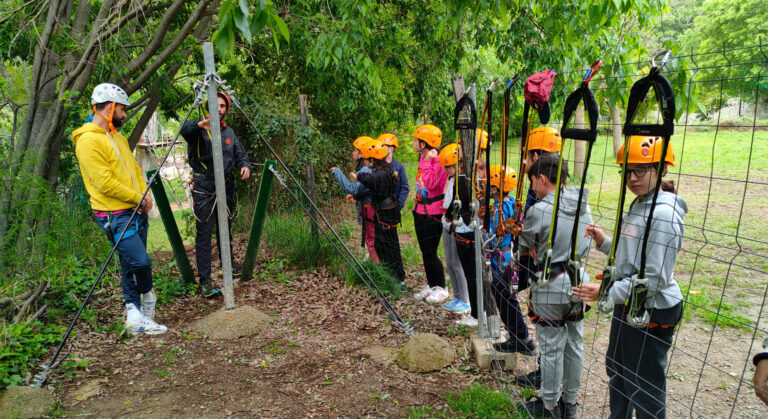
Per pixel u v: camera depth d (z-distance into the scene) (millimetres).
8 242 4395
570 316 2738
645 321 1941
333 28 5316
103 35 5270
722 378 3457
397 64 9219
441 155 4125
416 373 3498
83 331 4074
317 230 5957
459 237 4086
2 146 5832
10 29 6074
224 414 3000
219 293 5031
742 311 4457
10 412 2885
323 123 9930
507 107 2768
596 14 4453
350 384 3340
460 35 8781
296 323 4359
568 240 2625
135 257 3977
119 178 3895
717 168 12000
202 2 5586
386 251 5355
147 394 3225
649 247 2098
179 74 9539
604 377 3516
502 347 3539
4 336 3525
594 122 2018
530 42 7480
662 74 1783
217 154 4223
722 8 20562
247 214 7734
